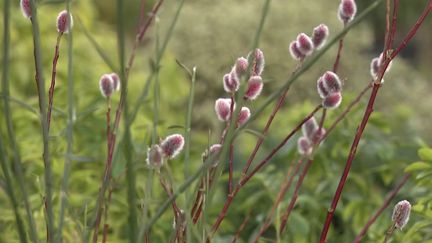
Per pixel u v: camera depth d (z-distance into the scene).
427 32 18.05
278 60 10.19
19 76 5.84
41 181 3.30
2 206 3.32
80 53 5.89
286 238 3.54
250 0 11.08
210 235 1.96
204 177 2.03
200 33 10.56
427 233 3.21
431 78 12.34
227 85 2.03
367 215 3.66
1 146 1.91
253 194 3.72
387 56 2.08
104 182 2.11
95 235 2.12
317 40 2.06
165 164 1.97
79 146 3.62
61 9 6.45
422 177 2.91
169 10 11.00
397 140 3.95
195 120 10.07
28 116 3.78
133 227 1.91
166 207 1.87
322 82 2.04
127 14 13.12
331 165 3.86
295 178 3.76
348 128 3.76
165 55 6.38
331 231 3.84
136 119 3.70
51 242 1.90
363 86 10.62
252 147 4.62
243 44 10.66
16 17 5.90
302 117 4.28
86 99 3.78
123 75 1.84
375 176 4.24
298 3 11.03
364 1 15.63
